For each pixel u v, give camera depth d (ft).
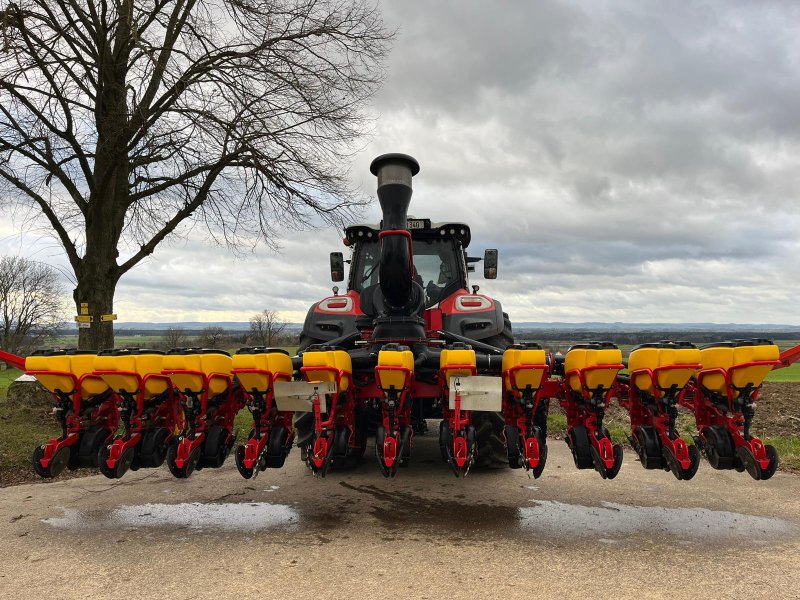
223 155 27.37
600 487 15.48
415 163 13.29
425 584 9.29
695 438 12.07
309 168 28.71
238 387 12.67
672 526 12.16
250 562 10.25
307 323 17.63
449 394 11.71
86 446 11.64
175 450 11.44
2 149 25.71
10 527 12.32
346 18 28.63
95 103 26.35
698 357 10.94
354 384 13.62
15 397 25.68
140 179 29.81
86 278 26.58
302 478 16.79
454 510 13.46
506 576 9.58
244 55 27.20
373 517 12.97
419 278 18.38
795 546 10.94
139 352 11.68
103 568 10.02
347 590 9.07
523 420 12.19
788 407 28.50
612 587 9.14
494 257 22.45
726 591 8.98
